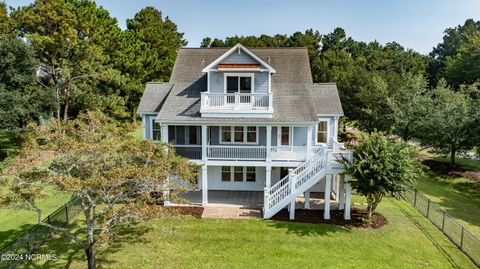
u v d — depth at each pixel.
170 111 19.31
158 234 15.16
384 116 32.62
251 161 18.77
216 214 17.67
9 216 17.05
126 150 11.77
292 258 13.22
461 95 27.86
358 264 12.84
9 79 26.05
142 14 58.34
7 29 31.11
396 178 15.48
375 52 64.81
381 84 33.50
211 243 14.38
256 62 19.78
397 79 35.69
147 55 46.47
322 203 19.69
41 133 11.59
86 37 33.44
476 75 49.56
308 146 18.56
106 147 11.02
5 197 9.91
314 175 17.05
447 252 13.88
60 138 11.16
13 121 25.03
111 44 39.69
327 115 20.75
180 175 13.76
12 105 24.81
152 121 22.06
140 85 42.47
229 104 18.88
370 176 15.49
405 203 20.08
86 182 9.91
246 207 18.83
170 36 63.75
